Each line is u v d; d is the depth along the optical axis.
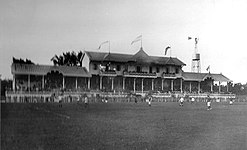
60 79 55.66
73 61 58.94
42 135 27.20
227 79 72.88
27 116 34.28
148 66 72.19
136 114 41.84
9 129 28.28
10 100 45.03
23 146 24.50
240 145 29.16
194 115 43.97
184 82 76.19
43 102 48.41
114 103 56.34
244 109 53.59
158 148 26.67
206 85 74.06
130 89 71.56
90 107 46.50
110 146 25.84
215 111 49.94
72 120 34.00
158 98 69.00
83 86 60.28
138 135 29.77
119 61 66.56
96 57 61.88
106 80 64.12
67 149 24.70
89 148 25.06
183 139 29.47
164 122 36.78
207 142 29.50
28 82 48.53
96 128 31.05
